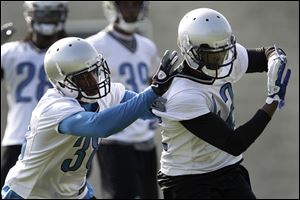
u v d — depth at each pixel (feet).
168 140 60.39
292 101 132.67
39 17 87.30
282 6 152.66
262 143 124.77
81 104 59.41
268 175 119.03
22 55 87.66
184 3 150.41
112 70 88.79
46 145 59.06
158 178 62.13
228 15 151.33
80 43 58.59
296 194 114.01
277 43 148.97
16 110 87.15
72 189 62.44
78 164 61.05
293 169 120.16
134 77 89.35
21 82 87.40
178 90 58.18
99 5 146.51
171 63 55.21
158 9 149.69
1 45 85.40
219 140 57.26
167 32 148.15
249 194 60.49
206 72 58.03
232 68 58.65
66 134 57.98
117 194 85.51
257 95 134.72
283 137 125.70
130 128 86.38
